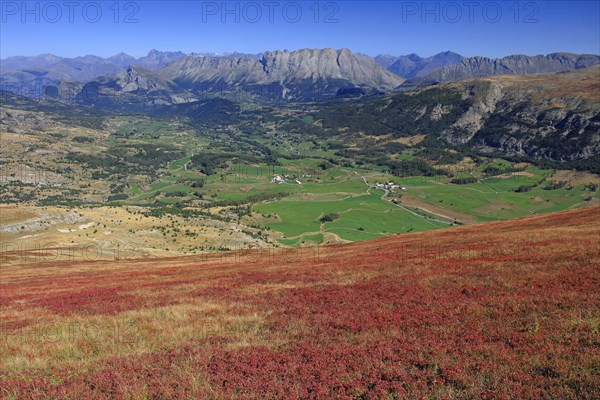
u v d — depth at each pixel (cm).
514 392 1127
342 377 1288
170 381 1310
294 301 2442
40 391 1295
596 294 1919
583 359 1280
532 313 1755
